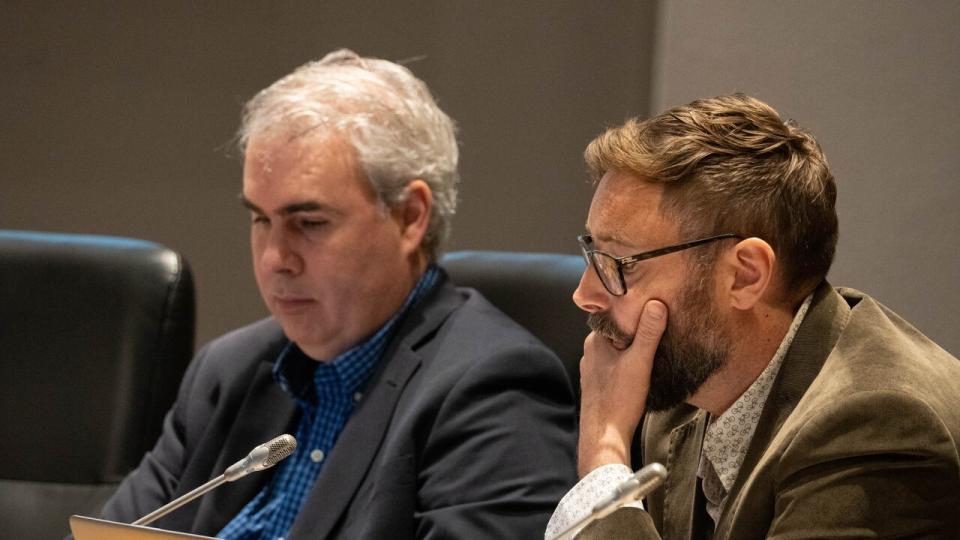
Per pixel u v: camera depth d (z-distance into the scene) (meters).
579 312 5.86
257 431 5.65
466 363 5.22
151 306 6.54
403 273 5.60
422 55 8.72
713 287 3.84
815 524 3.48
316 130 5.35
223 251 9.21
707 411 4.17
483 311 5.60
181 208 9.19
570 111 8.48
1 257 6.70
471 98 8.65
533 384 5.24
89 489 6.41
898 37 6.79
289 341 5.86
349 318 5.47
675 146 3.83
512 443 5.00
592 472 3.96
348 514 5.11
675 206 3.83
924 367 3.67
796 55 7.06
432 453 5.04
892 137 6.84
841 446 3.49
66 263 6.65
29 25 9.15
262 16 8.95
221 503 5.54
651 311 3.89
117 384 6.47
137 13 9.06
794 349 3.87
